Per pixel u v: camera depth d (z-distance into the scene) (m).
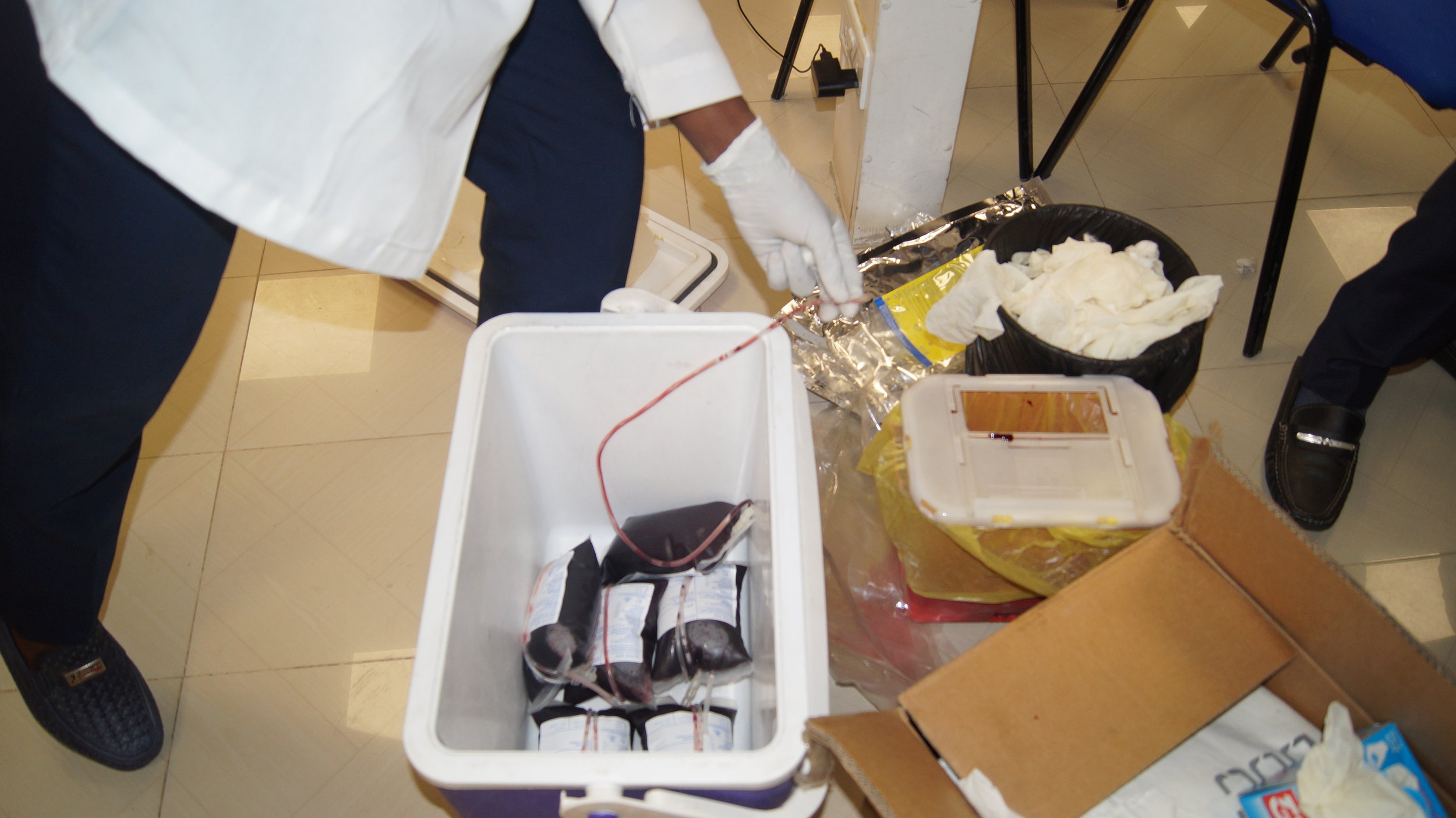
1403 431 1.25
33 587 0.84
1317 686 0.74
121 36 0.51
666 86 0.74
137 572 1.14
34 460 0.73
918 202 1.39
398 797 0.98
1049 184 1.51
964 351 1.13
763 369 0.82
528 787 0.59
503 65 0.78
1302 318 1.36
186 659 1.07
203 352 1.33
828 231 0.87
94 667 0.98
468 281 1.30
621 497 1.01
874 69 1.17
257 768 1.00
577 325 0.80
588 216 0.89
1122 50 1.29
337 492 1.21
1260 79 1.66
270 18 0.52
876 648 0.99
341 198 0.60
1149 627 0.71
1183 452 0.93
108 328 0.67
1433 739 0.69
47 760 1.01
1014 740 0.66
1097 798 0.65
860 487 1.08
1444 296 1.04
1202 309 0.92
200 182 0.56
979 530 0.86
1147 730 0.68
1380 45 1.01
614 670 0.86
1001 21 1.75
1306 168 1.53
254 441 1.25
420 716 0.61
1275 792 0.69
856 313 1.08
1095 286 0.94
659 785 0.58
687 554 0.91
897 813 0.52
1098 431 0.90
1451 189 1.00
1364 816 0.67
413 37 0.57
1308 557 0.69
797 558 0.68
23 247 0.62
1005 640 0.70
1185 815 0.70
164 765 1.00
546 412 0.89
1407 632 0.67
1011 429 0.94
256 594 1.12
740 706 0.91
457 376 1.32
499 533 0.83
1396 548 1.15
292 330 1.36
